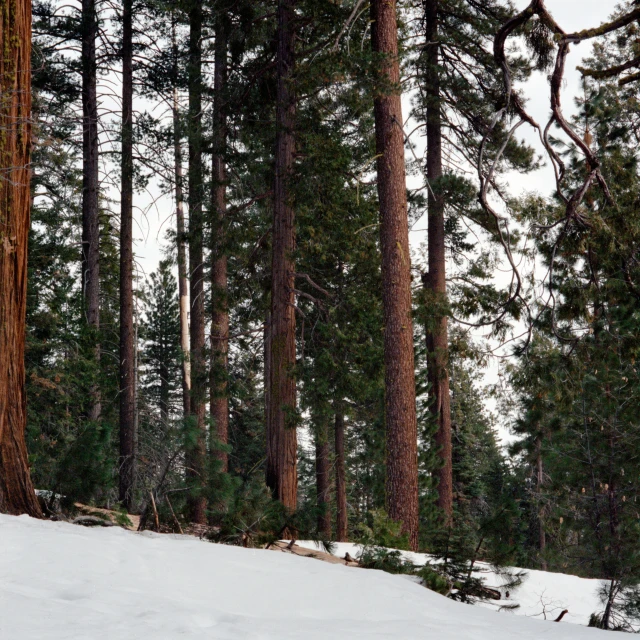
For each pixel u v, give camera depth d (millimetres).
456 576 8547
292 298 16781
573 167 12797
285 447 15930
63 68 21438
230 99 18109
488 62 19438
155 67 21797
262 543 9492
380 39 14609
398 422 13914
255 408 33812
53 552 5984
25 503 9258
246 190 19688
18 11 10047
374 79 14242
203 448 10141
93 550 6168
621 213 10992
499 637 5066
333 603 5574
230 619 4668
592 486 14039
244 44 17625
